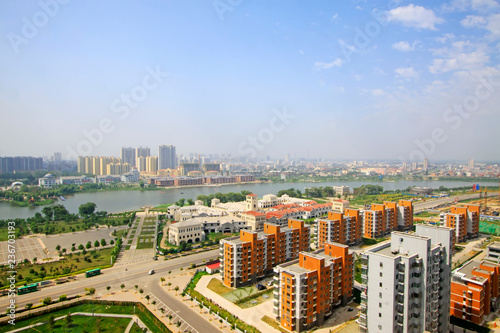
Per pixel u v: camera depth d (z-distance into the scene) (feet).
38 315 423.64
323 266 414.41
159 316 424.05
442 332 373.40
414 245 334.65
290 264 447.01
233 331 390.21
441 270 366.43
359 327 353.72
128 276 565.12
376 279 332.80
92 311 437.17
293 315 391.86
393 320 320.29
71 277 550.77
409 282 319.27
